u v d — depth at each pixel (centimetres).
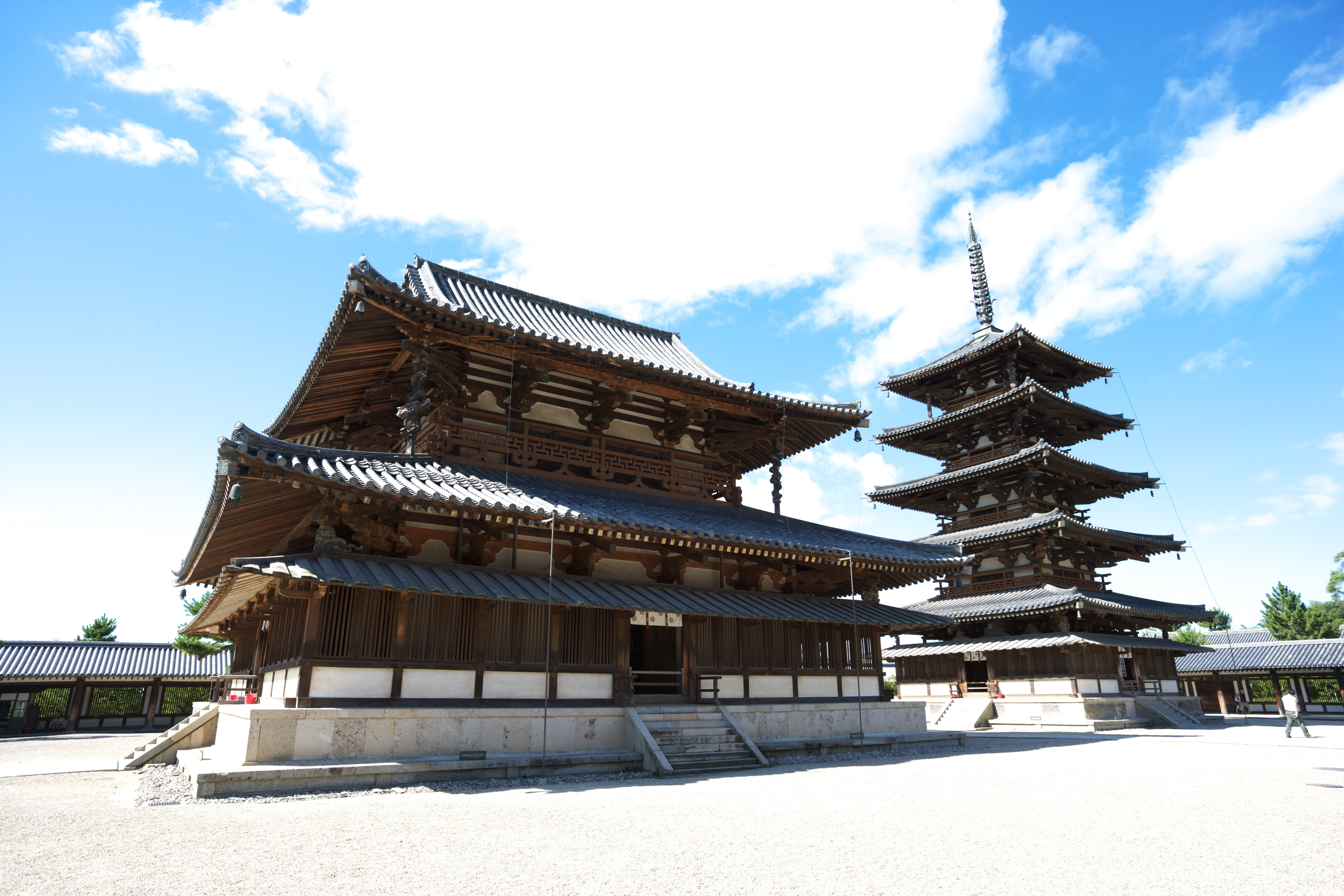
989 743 2933
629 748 1897
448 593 1642
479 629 1812
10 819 1189
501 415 2286
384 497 1636
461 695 1750
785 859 900
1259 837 1046
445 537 1925
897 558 2469
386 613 1706
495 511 1744
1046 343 5097
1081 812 1255
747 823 1138
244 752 1502
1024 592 4603
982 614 4447
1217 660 6066
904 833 1061
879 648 2631
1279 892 766
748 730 2159
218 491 1634
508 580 1873
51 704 5012
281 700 1698
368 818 1172
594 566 2106
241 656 2673
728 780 1677
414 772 1537
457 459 2131
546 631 1909
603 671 1966
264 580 1673
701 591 2277
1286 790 1536
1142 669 4725
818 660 2444
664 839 1012
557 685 1884
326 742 1532
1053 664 4306
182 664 5344
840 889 772
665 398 2552
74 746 3631
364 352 2155
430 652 1739
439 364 2106
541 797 1418
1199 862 897
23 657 5050
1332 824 1152
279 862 882
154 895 746
